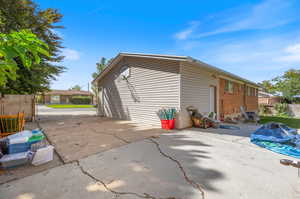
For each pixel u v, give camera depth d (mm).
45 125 7043
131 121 8281
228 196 1891
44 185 2123
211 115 7492
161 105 6848
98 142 4250
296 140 3748
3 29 7332
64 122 7984
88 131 5719
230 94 10219
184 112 6395
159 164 2822
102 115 11016
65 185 2125
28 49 1160
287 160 2848
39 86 9195
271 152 3461
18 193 1937
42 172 2500
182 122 6270
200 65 6332
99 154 3324
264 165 2771
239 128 6465
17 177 2328
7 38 1092
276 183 2176
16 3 7906
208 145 3998
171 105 6469
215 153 3402
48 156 2900
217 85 8719
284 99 15602
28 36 1176
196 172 2516
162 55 6250
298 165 2664
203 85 7625
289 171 2535
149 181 2238
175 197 1872
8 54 1040
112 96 9938
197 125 6492
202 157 3162
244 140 4508
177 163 2867
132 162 2908
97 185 2129
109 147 3809
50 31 10219
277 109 13969
